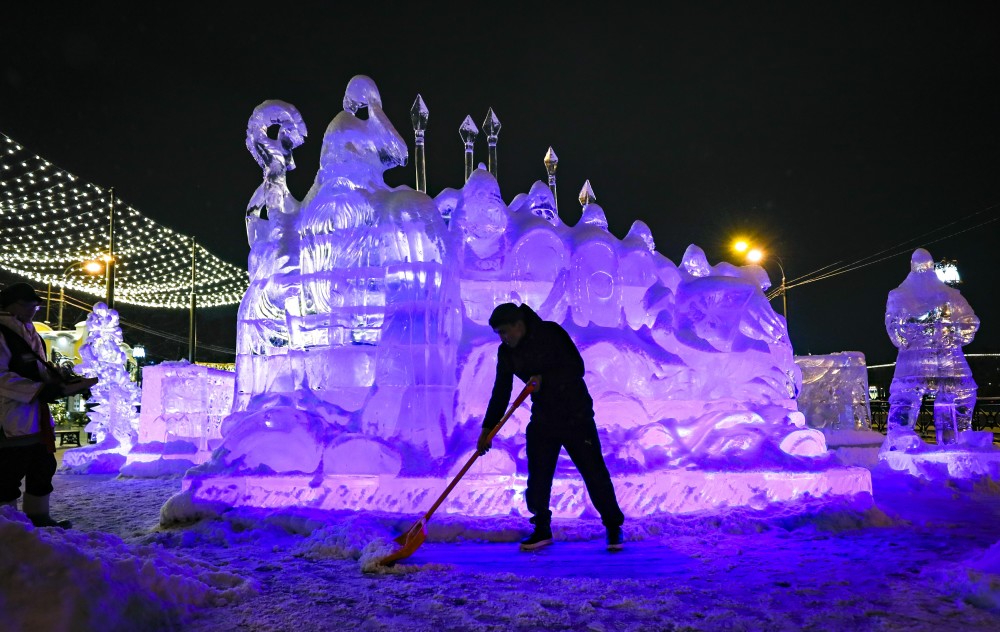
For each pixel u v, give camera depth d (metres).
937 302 7.28
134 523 4.87
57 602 2.25
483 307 5.63
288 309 5.64
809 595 2.93
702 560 3.56
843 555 3.65
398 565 3.39
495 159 6.62
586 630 2.54
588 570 3.38
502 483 4.41
